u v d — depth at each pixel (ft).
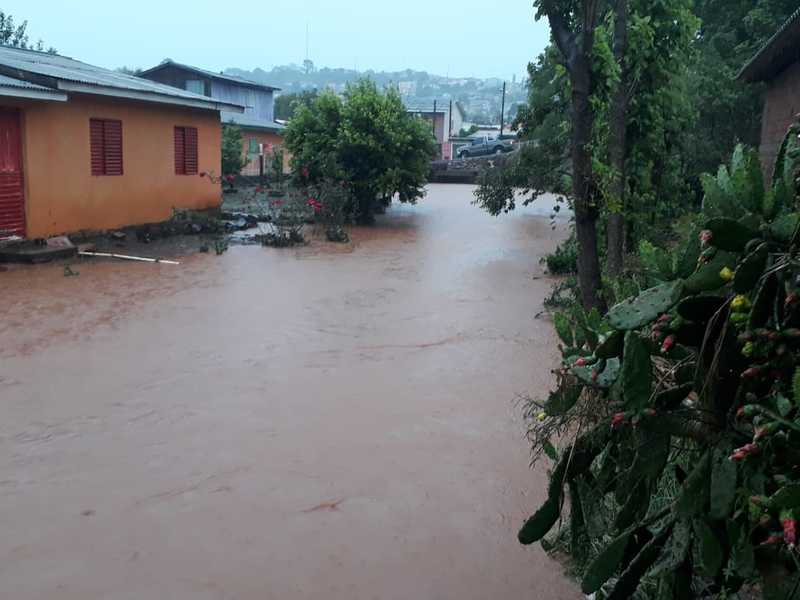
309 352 25.12
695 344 8.53
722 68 49.19
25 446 17.47
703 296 8.23
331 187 56.65
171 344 25.71
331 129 61.00
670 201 31.96
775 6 49.39
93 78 47.70
